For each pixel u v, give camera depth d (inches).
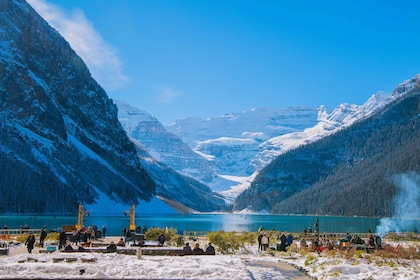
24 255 1371.8
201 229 4579.2
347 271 1189.7
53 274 1063.0
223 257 1455.5
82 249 1569.9
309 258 1381.6
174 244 2054.6
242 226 5413.4
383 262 1342.3
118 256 1412.4
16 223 4945.9
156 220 7042.3
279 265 1384.1
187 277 1052.5
